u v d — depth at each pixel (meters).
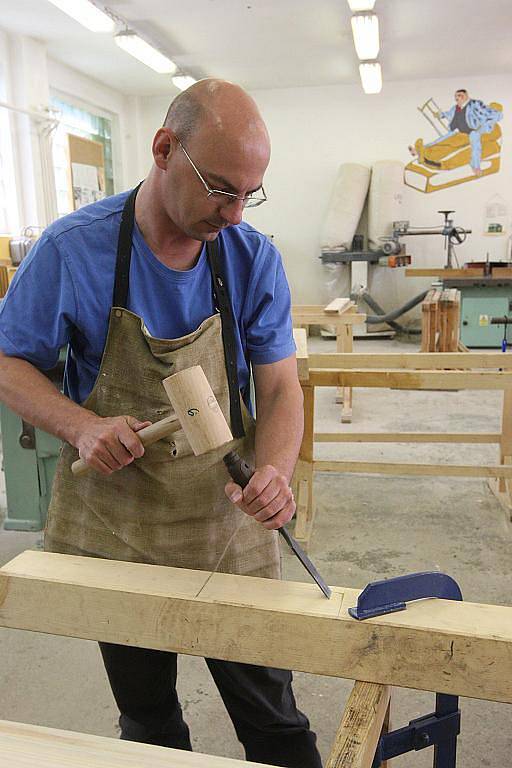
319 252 7.87
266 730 1.20
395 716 1.74
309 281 7.98
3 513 3.01
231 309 1.15
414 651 0.73
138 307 1.09
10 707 1.77
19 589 0.84
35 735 0.64
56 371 2.56
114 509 1.16
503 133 7.24
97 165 7.41
